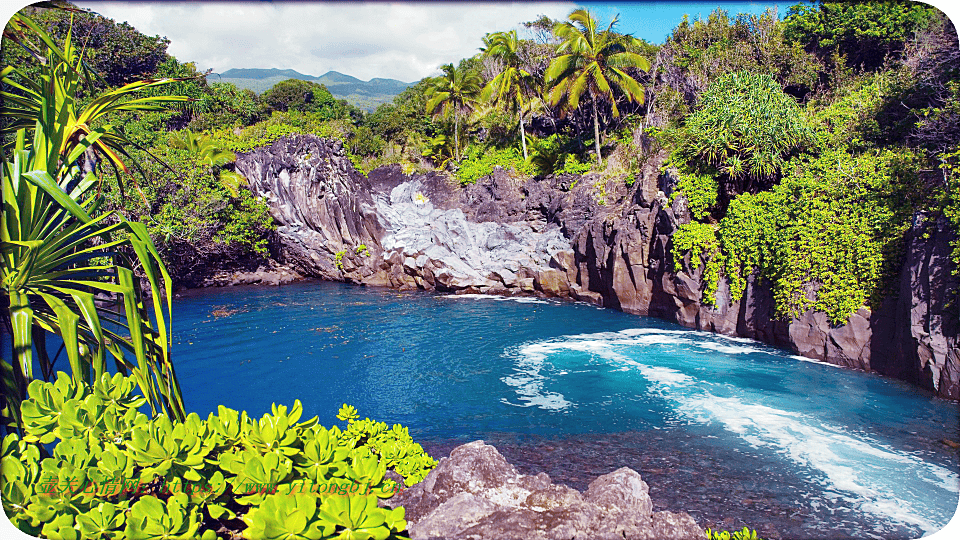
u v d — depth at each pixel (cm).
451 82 3756
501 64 3897
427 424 1088
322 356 1591
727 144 1820
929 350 1180
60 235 481
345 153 3353
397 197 3369
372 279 2938
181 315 2166
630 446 963
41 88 528
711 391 1237
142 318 544
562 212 2614
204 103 4041
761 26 2728
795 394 1204
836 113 1947
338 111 6338
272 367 1486
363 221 3031
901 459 891
